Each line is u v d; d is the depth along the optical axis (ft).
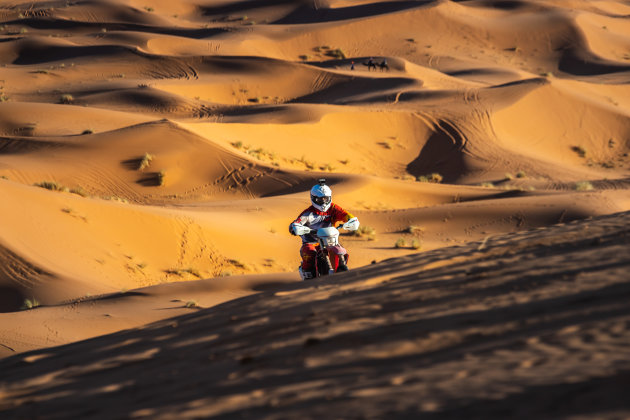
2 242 146.20
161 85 566.77
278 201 259.60
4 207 162.30
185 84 581.12
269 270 185.88
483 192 293.43
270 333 34.63
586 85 543.39
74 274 146.51
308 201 263.29
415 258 53.52
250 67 637.30
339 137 410.31
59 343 89.61
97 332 96.68
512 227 227.40
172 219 192.95
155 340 41.91
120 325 100.17
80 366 38.06
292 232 73.26
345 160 390.01
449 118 436.35
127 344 42.73
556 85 492.54
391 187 292.81
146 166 309.83
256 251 195.21
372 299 37.63
